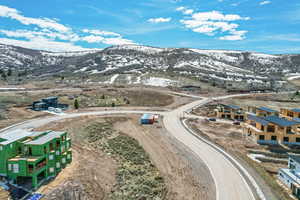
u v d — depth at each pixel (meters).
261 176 30.09
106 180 27.20
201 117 70.00
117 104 85.69
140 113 70.38
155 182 28.02
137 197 24.44
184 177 29.86
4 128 47.41
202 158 36.12
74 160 31.30
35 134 27.45
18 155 24.27
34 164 22.55
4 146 22.91
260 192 25.88
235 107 73.25
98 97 94.44
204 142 44.38
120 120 59.69
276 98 111.94
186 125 57.94
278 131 48.22
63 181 24.38
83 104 82.44
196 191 26.25
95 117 61.03
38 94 94.81
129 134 48.53
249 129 52.66
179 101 93.94
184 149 40.22
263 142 48.19
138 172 30.70
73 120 56.41
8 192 21.70
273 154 41.22
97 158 33.41
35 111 67.12
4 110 63.38
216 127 59.72
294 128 48.44
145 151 39.16
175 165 33.69
